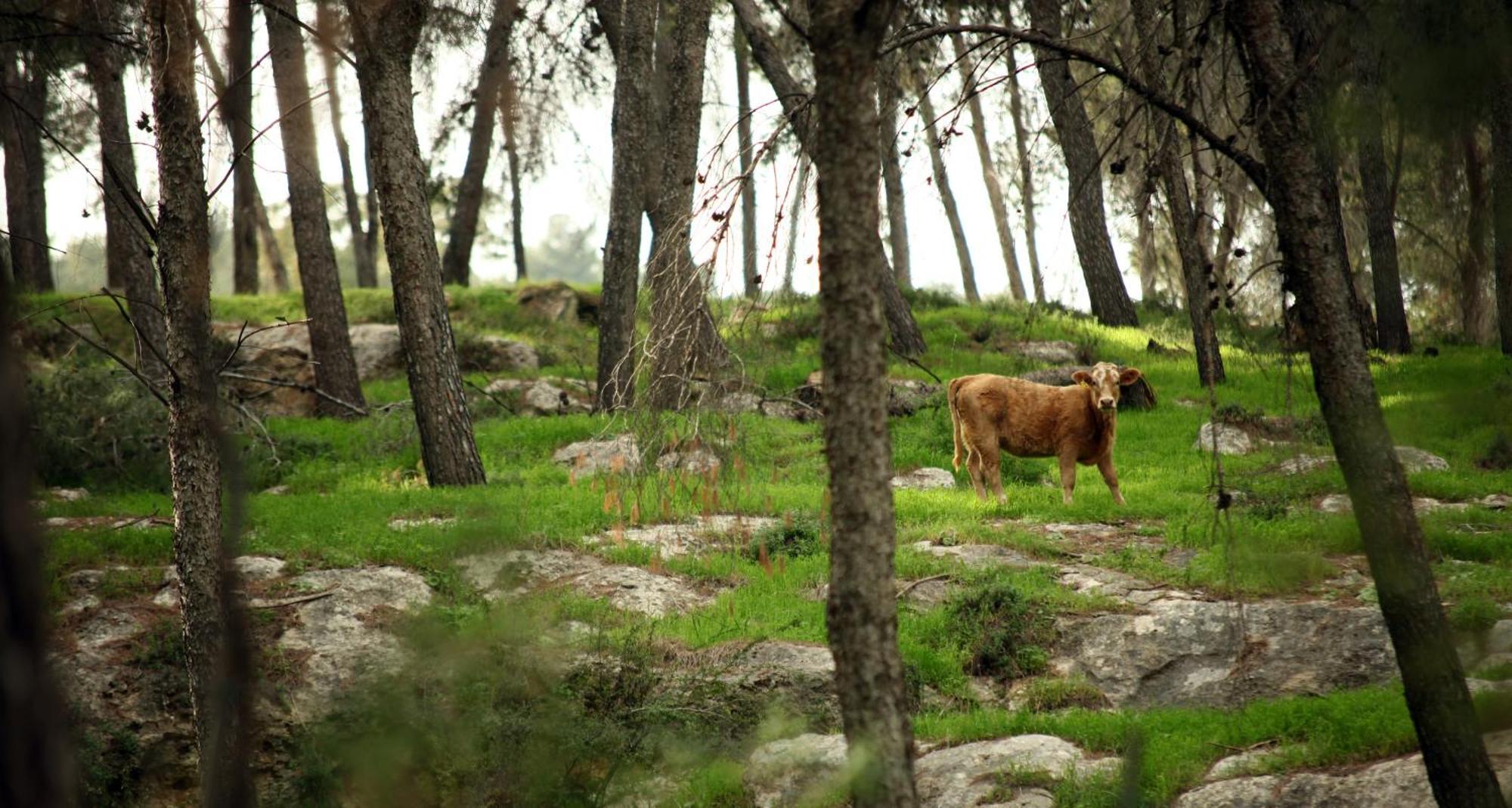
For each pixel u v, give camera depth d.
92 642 27.86
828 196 12.09
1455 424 13.33
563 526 36.44
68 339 59.38
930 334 73.62
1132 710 25.36
